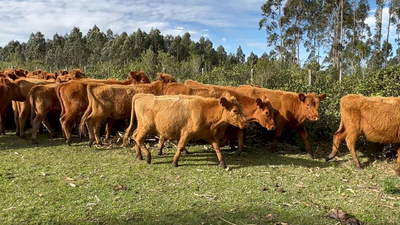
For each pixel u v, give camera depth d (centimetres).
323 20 3772
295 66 1803
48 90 845
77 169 598
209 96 812
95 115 771
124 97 789
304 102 701
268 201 454
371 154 687
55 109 868
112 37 6212
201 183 527
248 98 692
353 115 607
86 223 387
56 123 1009
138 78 993
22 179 539
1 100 840
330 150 760
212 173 581
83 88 806
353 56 2542
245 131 840
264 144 828
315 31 3875
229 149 775
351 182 538
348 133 621
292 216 408
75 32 6444
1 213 412
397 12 3588
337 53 3403
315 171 599
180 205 438
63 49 5412
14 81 948
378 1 3734
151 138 841
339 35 3809
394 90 791
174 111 607
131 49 4497
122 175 564
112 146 785
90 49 5622
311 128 830
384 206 442
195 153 729
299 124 723
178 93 813
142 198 462
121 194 477
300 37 3869
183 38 5012
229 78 1495
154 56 2248
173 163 619
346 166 629
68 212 416
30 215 407
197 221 393
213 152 738
